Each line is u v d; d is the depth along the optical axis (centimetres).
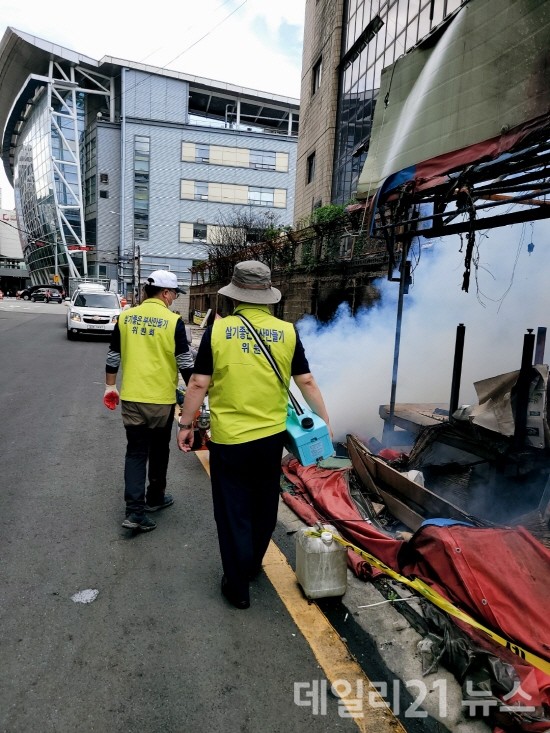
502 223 355
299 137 1708
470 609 223
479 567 229
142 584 273
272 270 1316
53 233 5844
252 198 4819
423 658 224
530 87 265
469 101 306
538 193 329
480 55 298
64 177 5634
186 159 4659
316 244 1030
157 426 323
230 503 248
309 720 188
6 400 705
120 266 4656
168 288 327
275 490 261
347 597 271
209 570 290
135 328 316
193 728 182
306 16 1636
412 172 349
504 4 281
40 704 189
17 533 323
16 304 3581
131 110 4634
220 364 240
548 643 200
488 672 202
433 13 845
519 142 270
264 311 250
